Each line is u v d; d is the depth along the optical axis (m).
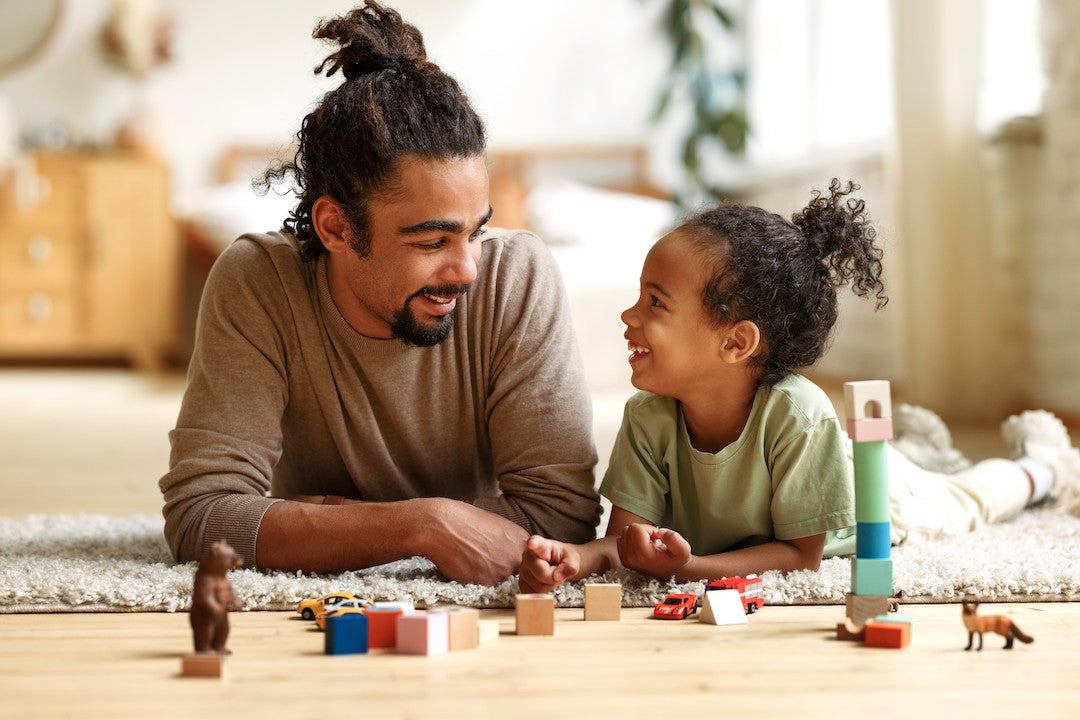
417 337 1.40
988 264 3.84
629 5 6.14
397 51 1.39
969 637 1.10
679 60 5.66
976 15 3.80
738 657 1.07
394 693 0.95
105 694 0.95
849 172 4.66
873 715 0.90
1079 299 3.39
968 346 3.85
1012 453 1.99
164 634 1.17
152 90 5.98
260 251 1.50
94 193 5.50
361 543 1.34
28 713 0.90
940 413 3.86
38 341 5.53
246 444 1.43
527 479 1.45
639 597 1.31
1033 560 1.42
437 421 1.50
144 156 5.56
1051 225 3.53
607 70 6.16
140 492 2.43
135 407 4.33
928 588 1.31
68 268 5.52
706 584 1.31
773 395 1.40
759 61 5.93
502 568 1.35
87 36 5.91
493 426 1.49
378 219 1.33
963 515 1.73
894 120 3.89
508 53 6.13
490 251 1.51
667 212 5.66
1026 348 3.74
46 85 5.91
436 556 1.34
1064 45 3.41
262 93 6.02
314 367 1.47
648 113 6.17
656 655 1.08
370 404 1.49
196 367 1.46
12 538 1.70
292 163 1.47
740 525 1.44
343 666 1.04
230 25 5.98
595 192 5.82
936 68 3.80
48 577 1.33
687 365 1.40
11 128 5.73
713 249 1.38
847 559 1.51
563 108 6.16
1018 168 3.71
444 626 1.09
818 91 5.25
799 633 1.17
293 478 1.58
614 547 1.40
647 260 1.42
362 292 1.39
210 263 5.77
